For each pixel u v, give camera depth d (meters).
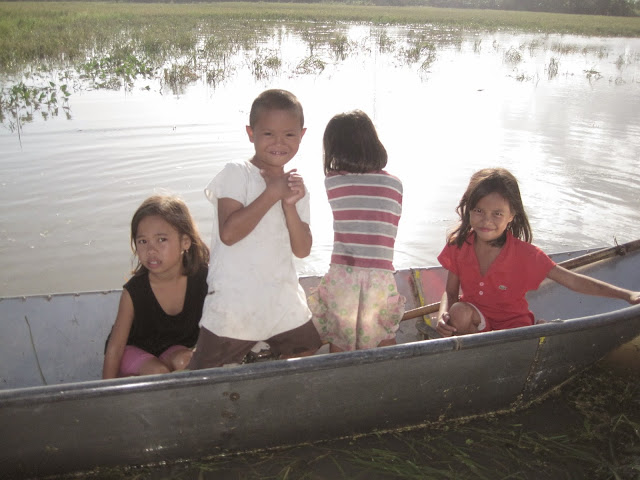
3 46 13.90
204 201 5.44
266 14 35.66
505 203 3.05
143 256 2.73
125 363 2.79
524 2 78.06
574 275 3.17
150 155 6.66
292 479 2.60
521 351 2.95
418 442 2.88
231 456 2.74
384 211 2.88
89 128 7.71
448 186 6.02
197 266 2.89
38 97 9.36
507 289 3.21
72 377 3.24
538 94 11.44
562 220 5.26
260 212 2.43
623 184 6.18
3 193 5.46
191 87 10.95
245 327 2.57
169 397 2.47
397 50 18.22
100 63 12.66
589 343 3.18
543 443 2.88
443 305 3.39
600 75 14.28
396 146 7.35
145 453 2.60
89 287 4.07
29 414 2.34
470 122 8.79
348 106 9.56
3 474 2.48
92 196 5.48
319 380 2.64
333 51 17.11
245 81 11.73
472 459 2.76
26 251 4.48
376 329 2.95
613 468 2.70
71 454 2.50
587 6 73.31
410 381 2.81
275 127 2.49
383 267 2.86
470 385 2.95
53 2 49.94
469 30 30.42
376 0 82.88
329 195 2.94
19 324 3.21
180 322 2.92
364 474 2.64
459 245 3.30
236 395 2.56
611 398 3.24
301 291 2.79
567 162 6.88
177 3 59.88
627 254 4.07
